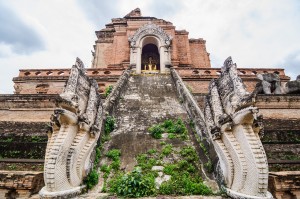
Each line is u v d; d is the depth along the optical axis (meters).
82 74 7.75
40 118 12.66
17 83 18.53
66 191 5.73
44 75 19.00
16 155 9.65
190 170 7.53
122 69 19.58
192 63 26.42
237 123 6.18
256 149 5.78
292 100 13.02
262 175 5.51
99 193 6.65
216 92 7.73
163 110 12.15
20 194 7.06
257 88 14.76
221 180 6.62
